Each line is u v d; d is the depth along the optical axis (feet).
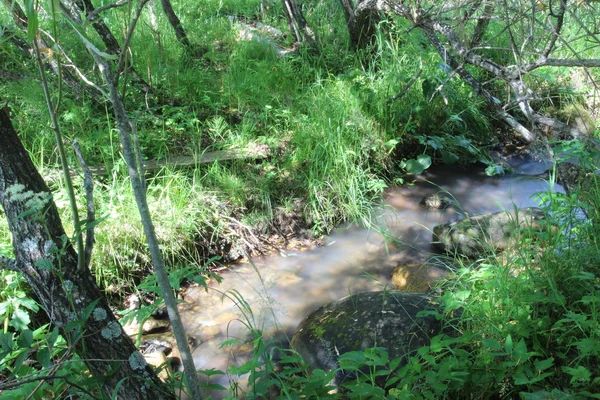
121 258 12.70
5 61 16.06
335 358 9.81
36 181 6.93
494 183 17.49
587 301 8.59
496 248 13.62
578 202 11.45
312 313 11.37
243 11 26.03
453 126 19.20
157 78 18.47
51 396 8.18
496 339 8.87
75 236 7.03
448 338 8.57
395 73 19.10
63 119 15.39
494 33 19.97
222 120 17.24
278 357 10.85
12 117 15.01
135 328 11.74
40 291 6.99
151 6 21.93
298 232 15.15
